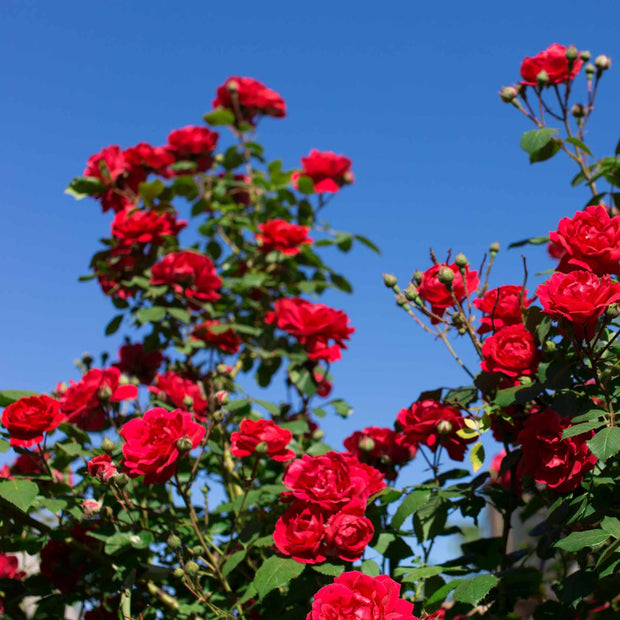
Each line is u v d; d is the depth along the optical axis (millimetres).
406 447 1464
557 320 1268
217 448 1446
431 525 1375
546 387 1315
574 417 1297
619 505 1274
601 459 1205
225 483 1603
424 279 1406
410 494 1362
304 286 1773
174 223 1812
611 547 1231
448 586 1297
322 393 1841
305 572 1341
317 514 1310
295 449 1504
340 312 1592
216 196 1900
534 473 1304
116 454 1411
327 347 1602
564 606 1361
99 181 1766
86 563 1479
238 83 1970
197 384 1651
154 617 1456
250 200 1977
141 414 1539
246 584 1467
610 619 1343
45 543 1458
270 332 1787
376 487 1363
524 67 1536
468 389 1422
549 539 1363
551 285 1263
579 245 1291
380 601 1228
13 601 1483
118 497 1351
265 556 1473
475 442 1356
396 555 1371
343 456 1353
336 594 1231
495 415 1397
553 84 1536
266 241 1771
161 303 1724
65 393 1467
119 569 1410
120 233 1722
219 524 1508
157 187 1737
